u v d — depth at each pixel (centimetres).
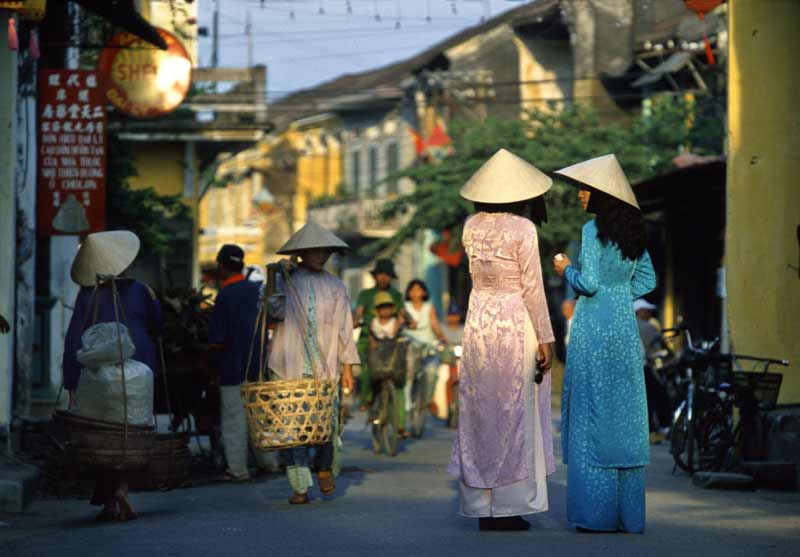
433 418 2575
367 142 5562
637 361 930
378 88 5422
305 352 1131
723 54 3198
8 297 1264
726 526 962
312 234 1138
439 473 1400
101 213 1708
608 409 920
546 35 4256
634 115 3994
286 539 891
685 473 1451
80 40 2020
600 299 933
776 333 1434
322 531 930
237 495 1209
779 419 1340
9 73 1270
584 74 3953
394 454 1655
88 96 1708
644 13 2977
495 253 928
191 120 3544
